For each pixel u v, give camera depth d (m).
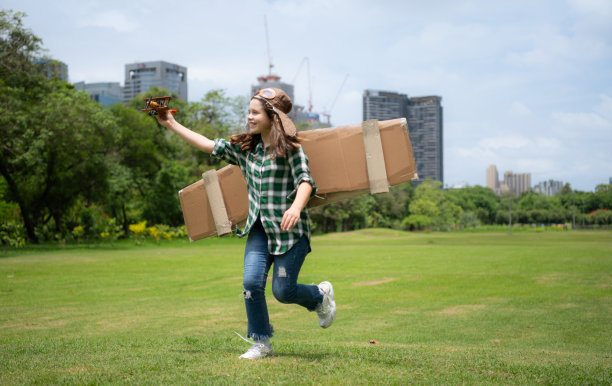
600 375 3.57
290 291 3.53
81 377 3.12
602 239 51.16
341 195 3.84
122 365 3.52
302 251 3.53
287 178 3.47
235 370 3.28
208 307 10.90
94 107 35.44
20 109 31.14
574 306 11.00
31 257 25.98
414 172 3.72
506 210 155.38
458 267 19.69
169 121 3.82
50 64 34.69
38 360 3.80
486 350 5.73
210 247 39.38
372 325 8.90
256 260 3.56
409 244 42.06
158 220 51.94
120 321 9.10
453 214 134.12
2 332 7.90
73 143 32.75
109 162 36.53
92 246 37.53
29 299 12.05
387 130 3.74
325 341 7.02
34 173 34.84
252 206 3.57
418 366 3.64
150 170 45.84
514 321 9.26
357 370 3.35
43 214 41.97
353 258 24.72
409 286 14.42
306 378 3.06
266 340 3.74
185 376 3.13
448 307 10.96
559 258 23.41
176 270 19.39
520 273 17.34
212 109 55.59
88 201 39.31
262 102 3.47
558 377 3.40
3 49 30.31
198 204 4.31
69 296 12.62
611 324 8.93
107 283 15.33
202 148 3.74
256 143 3.65
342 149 3.79
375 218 102.06
